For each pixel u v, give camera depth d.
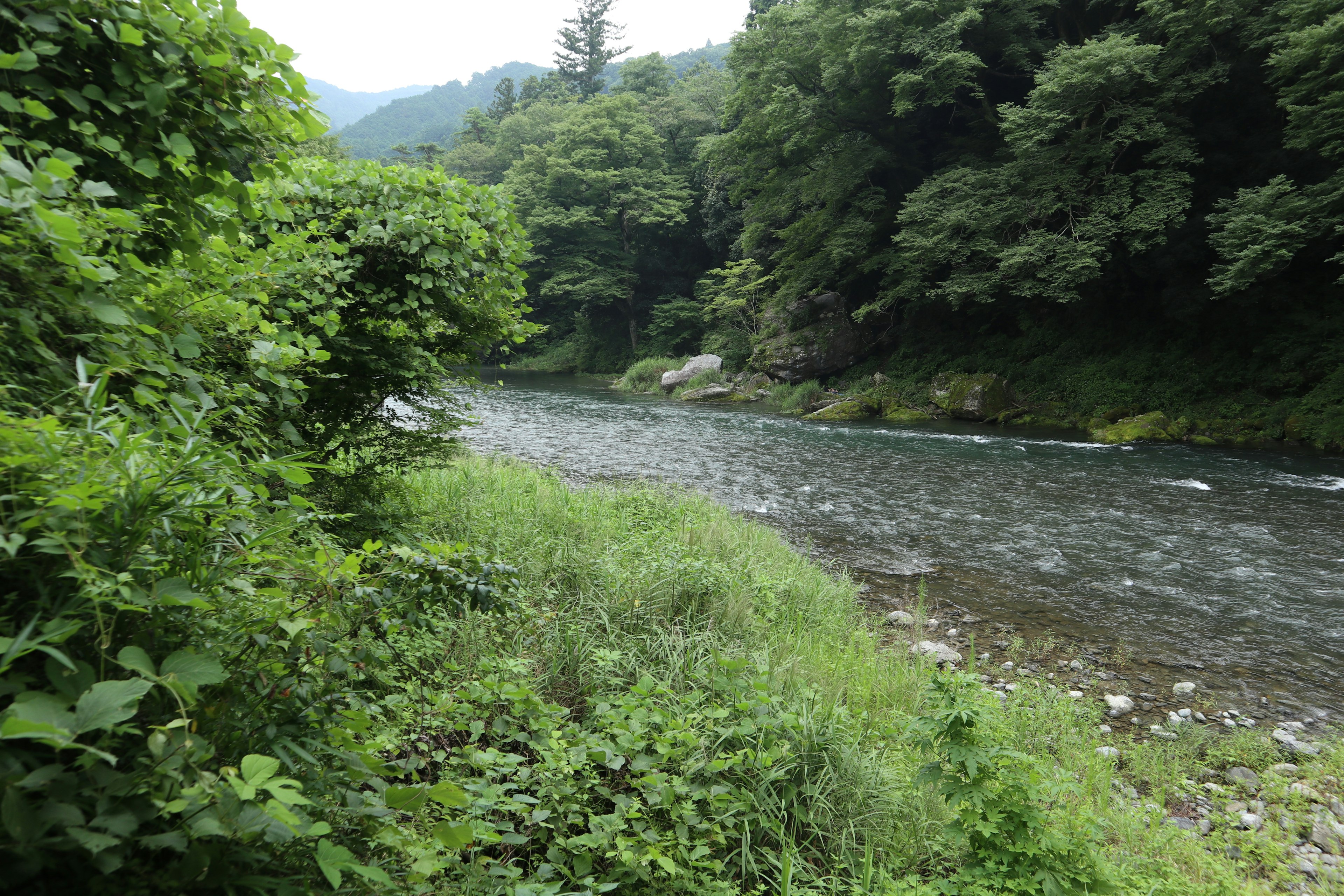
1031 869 2.66
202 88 2.11
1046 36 22.98
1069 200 19.34
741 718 3.30
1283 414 17.20
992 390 21.45
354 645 1.94
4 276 1.57
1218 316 19.75
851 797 3.13
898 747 3.76
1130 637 6.10
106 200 2.06
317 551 1.80
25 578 1.14
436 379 4.75
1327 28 14.37
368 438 4.62
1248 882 3.05
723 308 34.19
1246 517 10.12
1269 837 3.47
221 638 1.46
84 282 1.67
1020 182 20.19
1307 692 5.18
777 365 27.48
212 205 2.54
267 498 1.71
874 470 13.27
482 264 4.63
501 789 2.39
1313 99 16.55
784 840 2.81
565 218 43.41
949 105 24.22
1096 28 22.19
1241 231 16.30
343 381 4.32
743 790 2.90
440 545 2.17
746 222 32.00
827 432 18.44
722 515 8.29
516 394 28.91
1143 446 16.50
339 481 4.43
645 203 43.22
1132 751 4.27
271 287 3.27
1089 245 18.33
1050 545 8.73
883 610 6.58
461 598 2.13
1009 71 23.12
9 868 0.91
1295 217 16.11
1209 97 19.73
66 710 1.00
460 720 2.75
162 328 2.31
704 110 48.19
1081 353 22.12
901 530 9.33
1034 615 6.57
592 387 34.66
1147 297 21.41
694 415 22.20
